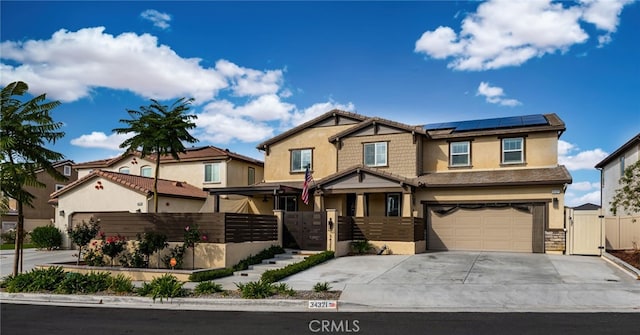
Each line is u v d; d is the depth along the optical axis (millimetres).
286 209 27359
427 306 11727
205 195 30906
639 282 14055
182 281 15031
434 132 26453
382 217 22375
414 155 24984
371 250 22172
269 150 28922
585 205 30438
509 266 17516
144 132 20641
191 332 9195
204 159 33156
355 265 18141
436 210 24328
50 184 40500
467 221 23844
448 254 21578
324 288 13242
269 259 19000
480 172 24797
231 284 14680
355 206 25906
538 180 22203
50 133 15594
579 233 21391
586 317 10375
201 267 17250
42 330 9461
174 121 21031
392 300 12289
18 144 14883
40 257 23906
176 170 34281
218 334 9023
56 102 15617
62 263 18672
